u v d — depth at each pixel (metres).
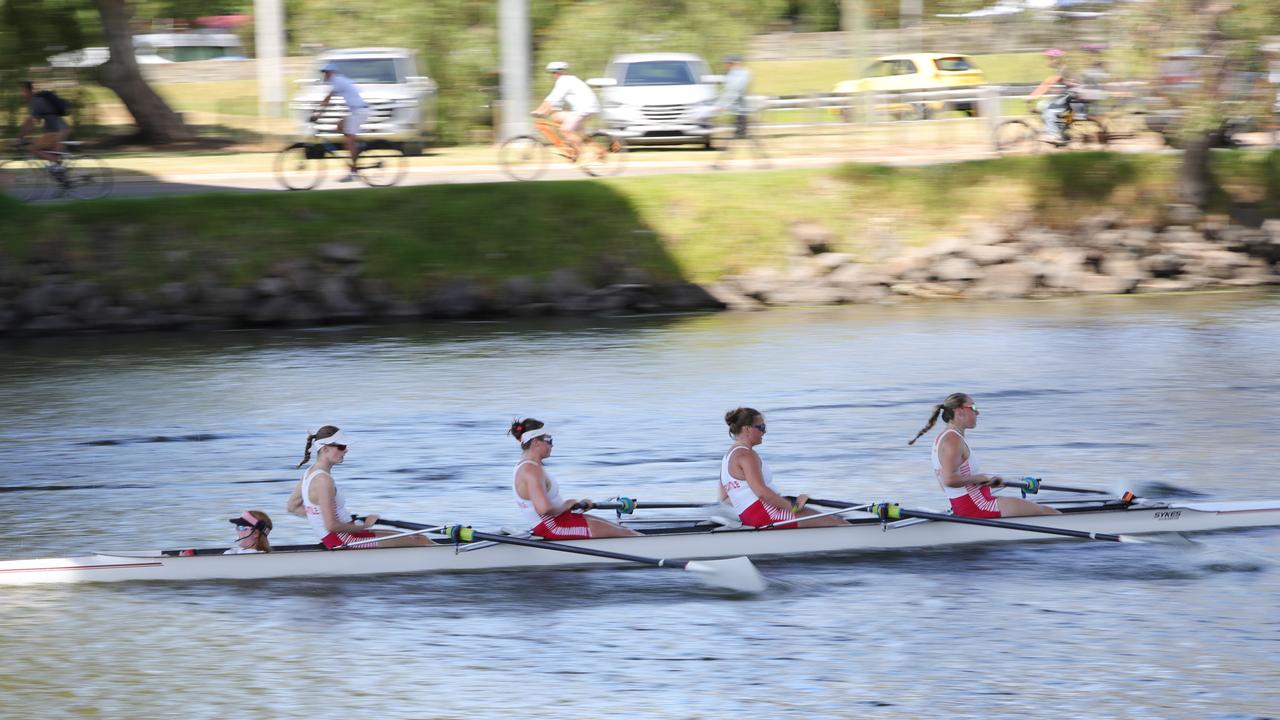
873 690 37.66
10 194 102.12
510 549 47.00
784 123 144.88
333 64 125.38
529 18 144.25
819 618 42.69
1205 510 50.31
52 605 44.25
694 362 82.44
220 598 44.75
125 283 97.31
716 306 102.31
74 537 51.72
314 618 43.16
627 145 121.06
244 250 99.19
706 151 125.12
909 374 78.12
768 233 104.62
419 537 46.59
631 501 48.31
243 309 97.88
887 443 63.50
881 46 191.25
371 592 45.22
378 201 103.19
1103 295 105.38
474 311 99.94
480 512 54.31
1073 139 118.12
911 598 44.16
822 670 39.00
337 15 147.75
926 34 165.88
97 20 143.50
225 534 52.09
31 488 58.28
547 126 108.94
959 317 96.69
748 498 47.97
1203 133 102.44
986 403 70.81
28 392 77.12
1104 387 73.81
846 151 125.00
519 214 103.44
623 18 142.50
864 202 107.31
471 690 38.09
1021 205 107.81
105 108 174.25
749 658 39.88
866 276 103.75
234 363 84.62
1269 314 95.00
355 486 58.00
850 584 45.50
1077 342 86.25
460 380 78.50
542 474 46.44
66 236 98.00
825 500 48.38
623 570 47.16
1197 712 36.03
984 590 44.75
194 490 58.00
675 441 64.44
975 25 118.62
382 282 99.56
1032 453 61.28
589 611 43.59
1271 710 36.09
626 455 62.22
